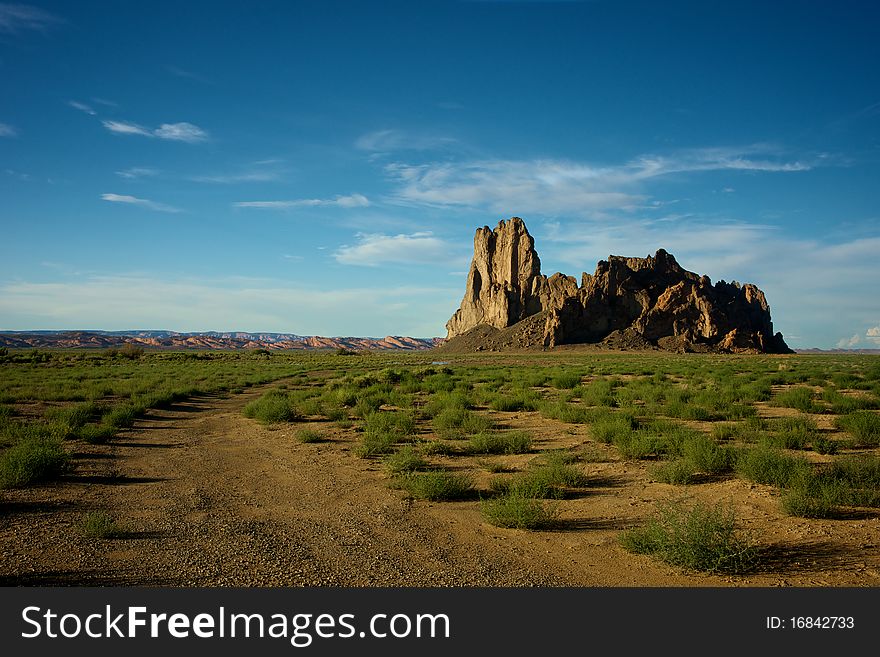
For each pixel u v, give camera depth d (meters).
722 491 10.43
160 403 27.45
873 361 84.38
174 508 9.94
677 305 188.50
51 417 21.02
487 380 42.03
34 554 7.43
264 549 7.74
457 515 9.55
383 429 17.94
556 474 11.44
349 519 9.32
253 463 14.21
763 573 6.77
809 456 12.82
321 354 156.75
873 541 7.61
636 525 8.69
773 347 189.62
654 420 18.48
